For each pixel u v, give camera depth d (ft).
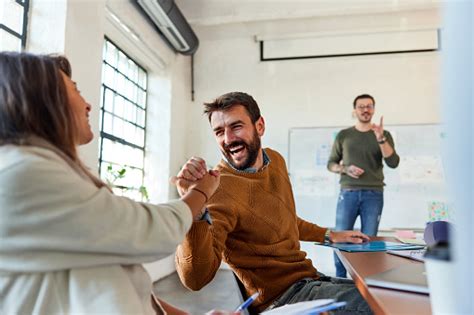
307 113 15.70
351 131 12.76
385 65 15.25
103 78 11.71
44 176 1.73
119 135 12.80
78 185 1.81
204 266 3.04
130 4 11.64
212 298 10.66
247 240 4.05
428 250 1.47
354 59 15.51
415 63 15.06
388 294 2.07
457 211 1.15
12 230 1.69
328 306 2.08
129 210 1.94
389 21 15.19
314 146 15.42
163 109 14.83
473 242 1.11
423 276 2.38
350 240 4.83
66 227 1.73
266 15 14.74
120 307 1.80
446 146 1.18
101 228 1.80
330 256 14.84
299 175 15.31
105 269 1.86
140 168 14.43
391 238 5.25
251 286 3.94
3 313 1.75
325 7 14.29
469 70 1.09
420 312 1.72
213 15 14.79
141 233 1.92
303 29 15.92
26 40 8.07
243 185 4.12
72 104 2.18
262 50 16.26
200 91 16.67
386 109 15.08
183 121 16.16
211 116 4.46
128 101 13.51
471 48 1.09
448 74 1.16
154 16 12.40
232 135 4.29
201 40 16.76
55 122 1.98
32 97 1.92
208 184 2.62
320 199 15.02
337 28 15.66
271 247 4.05
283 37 15.98
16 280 1.75
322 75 15.74
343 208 12.41
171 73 14.98
